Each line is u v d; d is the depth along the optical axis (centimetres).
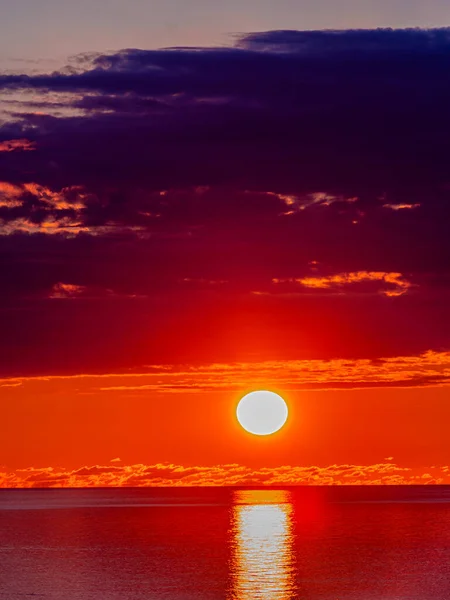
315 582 17700
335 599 15725
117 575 18775
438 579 18125
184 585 17300
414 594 16275
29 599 15825
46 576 18712
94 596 16075
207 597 15912
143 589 16862
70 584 17525
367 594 16262
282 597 15988
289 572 19175
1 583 17725
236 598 15812
